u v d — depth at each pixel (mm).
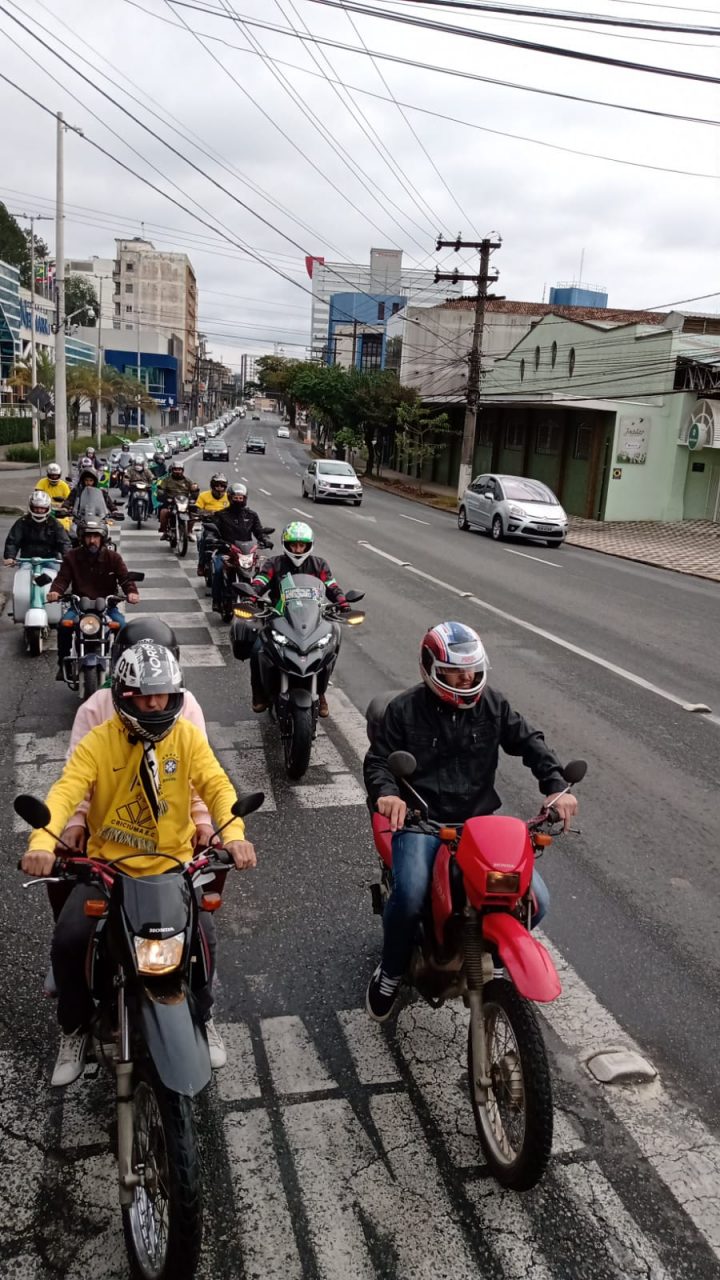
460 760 3859
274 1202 3119
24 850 5555
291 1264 2900
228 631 11359
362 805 6379
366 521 26281
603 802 6688
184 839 3324
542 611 13898
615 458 31156
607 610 14383
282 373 80188
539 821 3631
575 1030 4086
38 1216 3049
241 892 5160
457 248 32469
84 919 3188
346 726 8008
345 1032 4012
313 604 7223
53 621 9883
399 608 13430
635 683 9984
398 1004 4199
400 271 91812
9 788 6414
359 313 93188
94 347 87375
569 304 59844
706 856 5906
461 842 3361
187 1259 2551
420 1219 3076
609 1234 3053
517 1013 3082
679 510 31984
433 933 3572
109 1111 3504
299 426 125312
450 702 3746
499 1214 3111
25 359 58938
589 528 29453
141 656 3193
